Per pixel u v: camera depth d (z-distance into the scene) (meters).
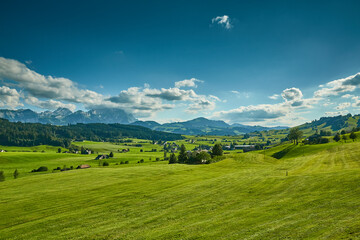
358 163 62.19
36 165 159.62
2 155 179.62
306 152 127.75
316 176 35.88
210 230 18.91
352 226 15.65
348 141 142.38
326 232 15.46
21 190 50.19
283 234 16.30
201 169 71.31
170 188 40.78
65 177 66.19
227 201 28.34
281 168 63.97
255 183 37.97
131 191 40.22
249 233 17.30
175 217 23.70
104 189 44.47
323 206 21.56
